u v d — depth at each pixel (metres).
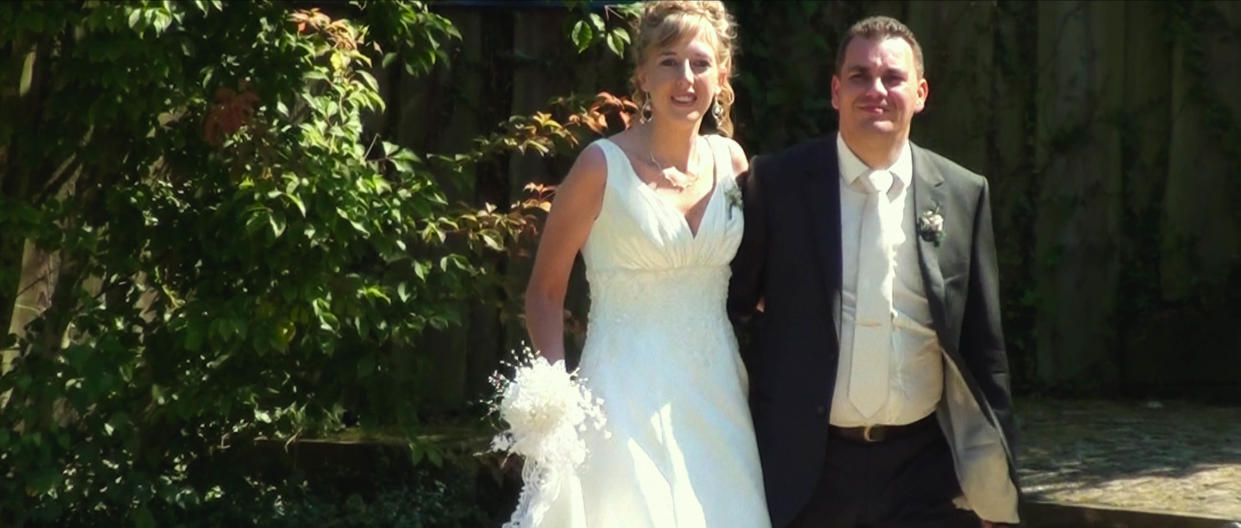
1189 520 4.80
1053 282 7.38
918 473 3.92
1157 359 7.25
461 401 7.21
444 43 7.22
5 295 5.62
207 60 5.51
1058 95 7.36
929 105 7.46
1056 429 6.32
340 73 5.61
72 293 5.68
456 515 5.80
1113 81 7.32
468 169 6.40
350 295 5.46
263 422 5.84
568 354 6.93
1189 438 6.02
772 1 7.40
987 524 3.99
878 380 3.82
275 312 5.38
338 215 5.30
